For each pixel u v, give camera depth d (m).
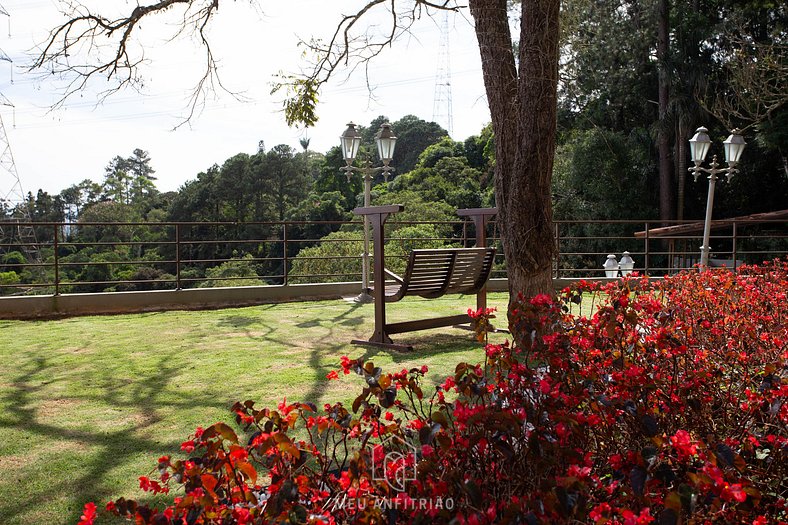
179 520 1.26
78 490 2.65
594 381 1.98
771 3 19.55
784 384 1.99
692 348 2.78
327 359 5.19
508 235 5.31
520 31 5.21
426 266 5.72
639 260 22.23
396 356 5.27
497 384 1.84
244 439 3.24
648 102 22.56
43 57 6.59
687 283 4.61
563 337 2.08
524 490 1.50
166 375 4.69
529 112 5.13
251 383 4.39
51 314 7.95
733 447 1.95
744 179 21.25
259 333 6.55
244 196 41.56
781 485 1.88
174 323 7.32
